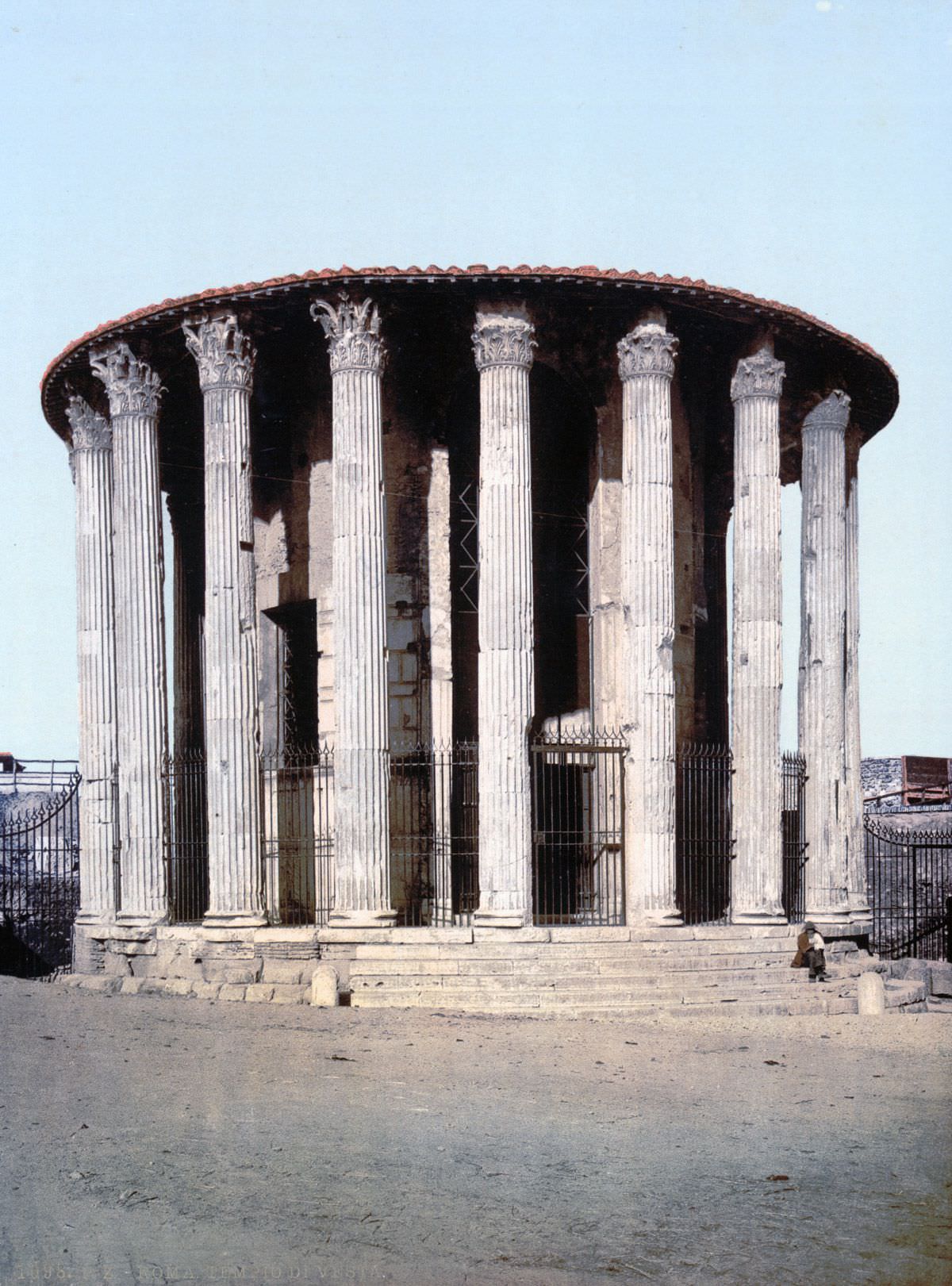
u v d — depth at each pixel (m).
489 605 27.97
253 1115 15.48
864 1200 12.66
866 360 32.34
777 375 30.53
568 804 32.38
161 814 30.06
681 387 33.62
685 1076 18.83
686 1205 12.42
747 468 30.41
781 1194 12.84
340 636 28.11
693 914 32.09
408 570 31.38
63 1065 18.12
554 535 33.12
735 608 30.33
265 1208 12.04
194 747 37.59
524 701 27.70
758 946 27.98
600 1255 11.05
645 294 28.94
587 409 32.25
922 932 42.41
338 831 27.81
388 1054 19.72
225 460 29.27
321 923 30.64
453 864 30.80
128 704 30.25
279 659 33.41
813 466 32.66
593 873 31.12
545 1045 21.11
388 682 30.73
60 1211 11.89
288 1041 20.61
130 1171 13.09
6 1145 13.94
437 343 31.39
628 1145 14.60
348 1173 13.22
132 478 30.69
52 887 41.38
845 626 33.59
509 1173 13.35
